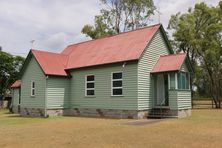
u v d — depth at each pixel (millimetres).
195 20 41312
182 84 20797
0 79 47312
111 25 43688
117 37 25250
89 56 25109
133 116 20109
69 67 25359
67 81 25312
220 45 40406
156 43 22391
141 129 13727
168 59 21500
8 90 48375
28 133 13094
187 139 10844
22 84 27203
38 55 25516
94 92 23234
